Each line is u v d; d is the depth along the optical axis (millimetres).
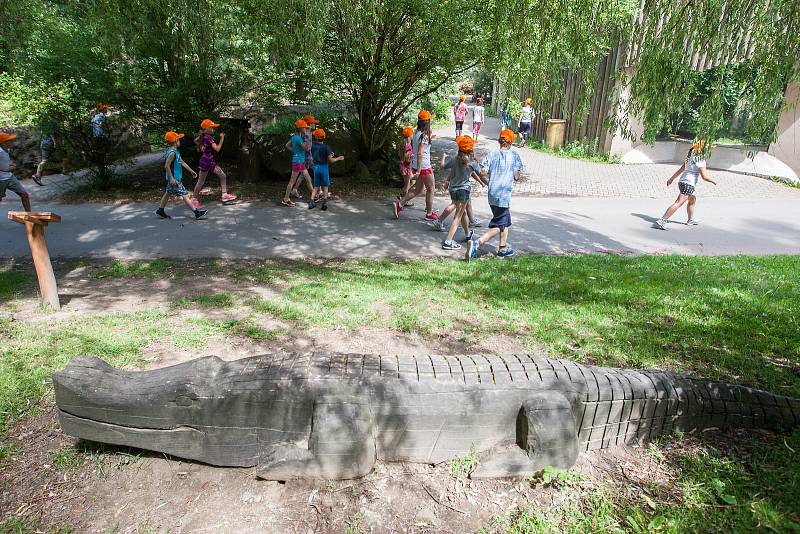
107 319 5457
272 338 5047
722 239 9422
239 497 3201
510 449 3371
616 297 6125
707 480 3145
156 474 3381
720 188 13562
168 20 10289
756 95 5742
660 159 16766
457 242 8906
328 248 8531
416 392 3287
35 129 12164
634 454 3482
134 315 5578
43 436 3709
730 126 15117
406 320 5457
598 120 17188
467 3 9734
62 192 11781
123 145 12227
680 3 6180
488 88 31469
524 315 5621
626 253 8602
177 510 3115
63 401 3295
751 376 4344
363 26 9922
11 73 14516
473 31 9914
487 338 5094
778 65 5508
